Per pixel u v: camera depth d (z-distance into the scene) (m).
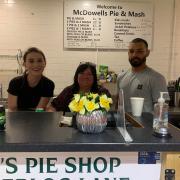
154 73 2.71
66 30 3.93
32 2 3.89
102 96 1.60
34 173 1.59
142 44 2.73
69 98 2.64
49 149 1.39
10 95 2.76
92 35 3.95
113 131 1.64
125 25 3.97
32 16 3.91
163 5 4.02
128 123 1.97
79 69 2.60
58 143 1.40
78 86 2.65
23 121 1.91
